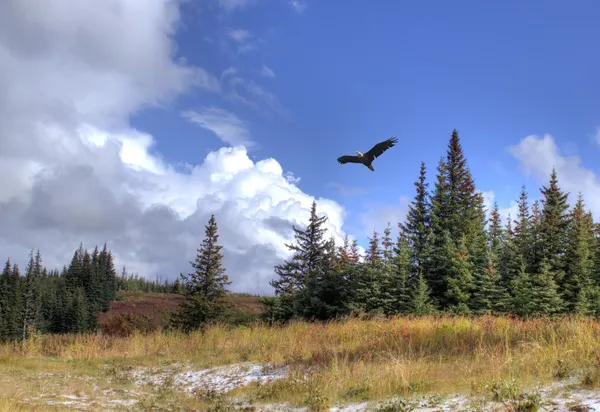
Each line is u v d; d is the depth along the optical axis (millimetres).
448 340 12477
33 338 21797
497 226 44281
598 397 6266
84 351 19422
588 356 8469
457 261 29656
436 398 7598
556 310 27719
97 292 83312
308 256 35469
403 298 29109
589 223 39938
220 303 36625
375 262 31891
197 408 10133
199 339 19203
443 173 36969
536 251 33531
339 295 32312
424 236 34594
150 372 15047
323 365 12078
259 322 25922
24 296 64500
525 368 8406
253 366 13992
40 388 12039
